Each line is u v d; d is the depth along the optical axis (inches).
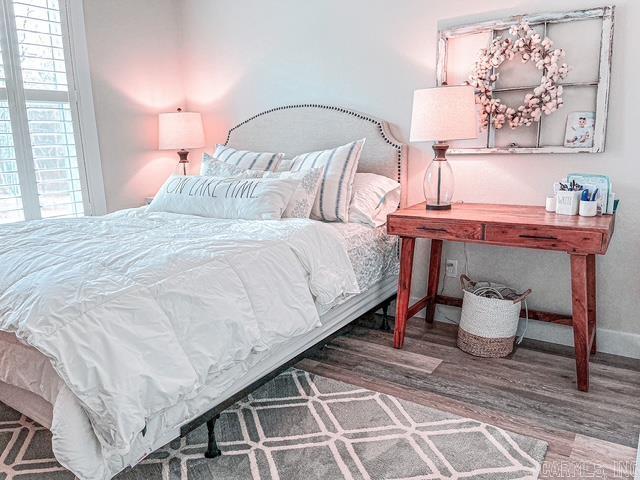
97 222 98.5
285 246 81.8
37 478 67.6
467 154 112.7
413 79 118.2
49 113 129.1
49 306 55.0
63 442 51.6
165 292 62.2
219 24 150.1
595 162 99.7
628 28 92.8
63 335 52.8
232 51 149.1
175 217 104.0
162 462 69.8
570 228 82.1
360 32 124.1
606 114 96.2
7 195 122.4
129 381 53.7
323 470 67.4
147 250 72.2
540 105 101.6
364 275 104.5
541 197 106.3
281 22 137.4
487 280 116.0
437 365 99.0
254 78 146.1
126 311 57.8
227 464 69.2
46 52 127.0
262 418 80.7
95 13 135.8
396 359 102.0
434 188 104.3
